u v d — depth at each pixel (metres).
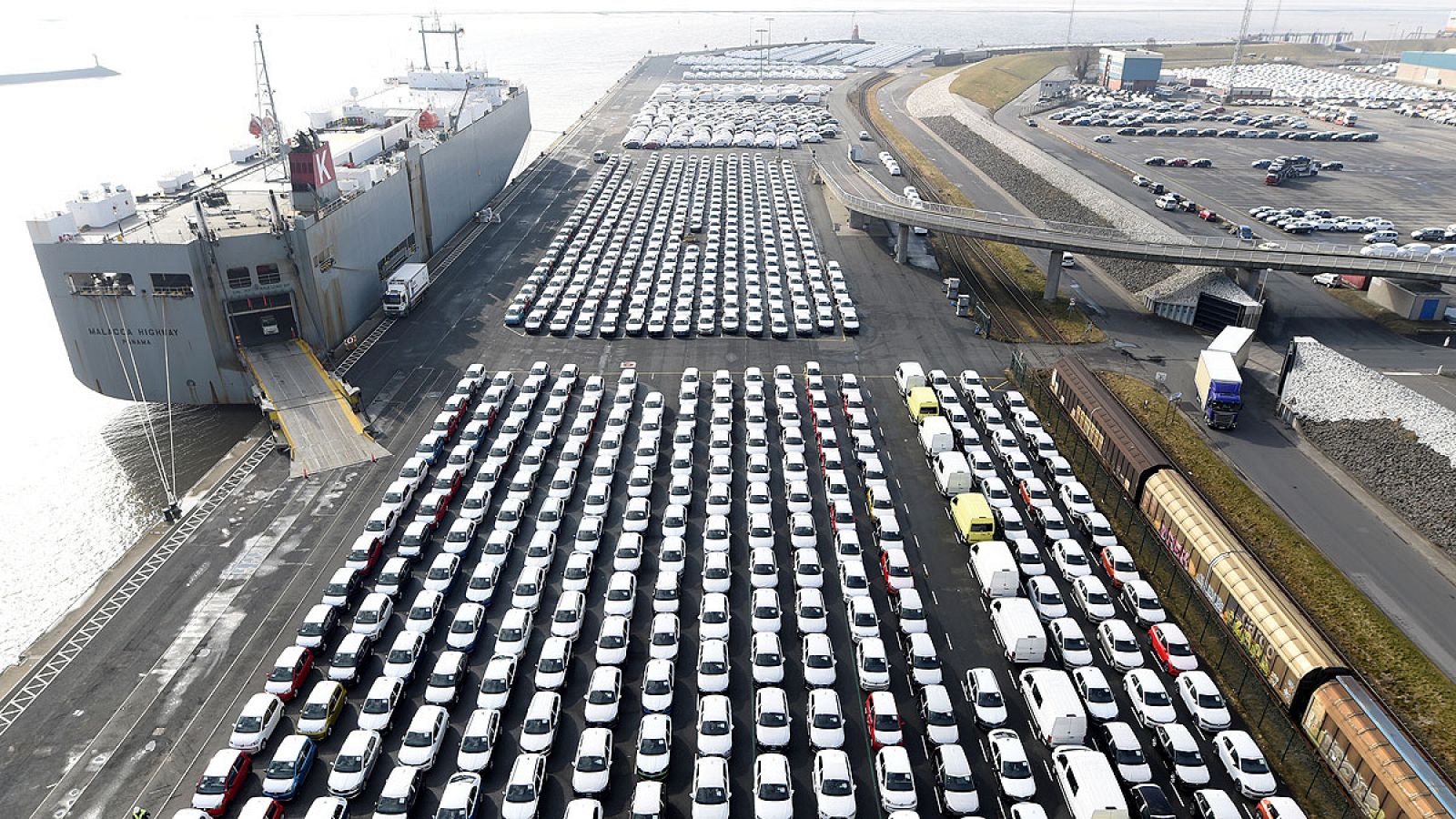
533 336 92.62
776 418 76.25
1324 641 46.25
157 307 78.44
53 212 83.56
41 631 56.28
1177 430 73.62
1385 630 51.34
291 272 83.00
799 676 48.47
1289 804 39.00
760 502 62.31
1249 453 71.25
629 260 110.31
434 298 103.00
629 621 51.56
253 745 42.94
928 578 56.59
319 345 86.62
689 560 57.72
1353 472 67.75
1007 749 42.16
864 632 50.56
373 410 77.06
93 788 42.03
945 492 64.31
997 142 187.50
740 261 115.62
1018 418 74.25
